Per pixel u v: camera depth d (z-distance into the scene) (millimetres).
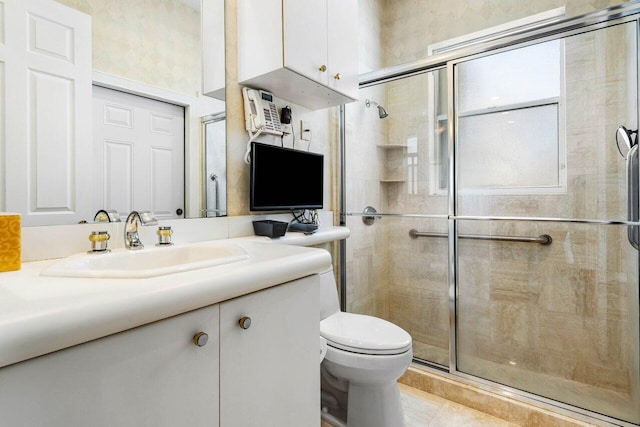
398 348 1294
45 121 921
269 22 1374
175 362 596
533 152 1759
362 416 1359
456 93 1938
